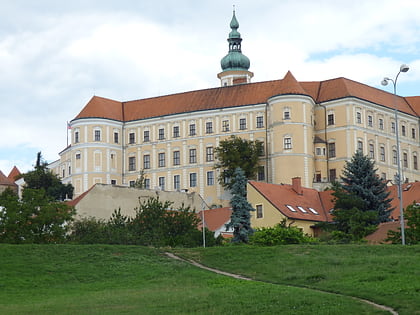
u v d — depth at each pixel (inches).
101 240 3570.4
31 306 2034.9
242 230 3978.8
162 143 7037.4
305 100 6417.3
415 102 7367.1
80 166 7052.2
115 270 2635.3
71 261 2736.2
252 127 6648.6
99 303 2042.3
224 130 6771.7
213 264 2746.1
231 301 1969.7
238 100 6820.9
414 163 7081.7
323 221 4485.7
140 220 3907.5
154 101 7293.3
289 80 6496.1
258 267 2623.0
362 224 3986.2
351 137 6461.6
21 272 2571.4
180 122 6983.3
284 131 6363.2
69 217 3878.0
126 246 2974.9
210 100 6973.4
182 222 3860.7
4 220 3735.2
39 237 3727.9
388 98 7106.3
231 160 6397.6
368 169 4394.7
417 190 4630.9
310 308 1841.8
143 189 4950.8
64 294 2300.7
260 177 6501.0
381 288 2079.2
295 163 6299.2
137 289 2327.8
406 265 2389.3
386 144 6781.5
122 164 7190.0
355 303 1892.2
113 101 7396.7
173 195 5088.6
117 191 4805.6
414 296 1942.7
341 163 6446.9
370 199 4301.2
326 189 5374.0
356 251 2741.1
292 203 4589.1
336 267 2472.9
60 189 6914.4
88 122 7086.6
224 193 6584.6
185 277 2511.1
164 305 1962.4
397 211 4473.4
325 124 6589.6
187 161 6884.8
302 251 2790.4
